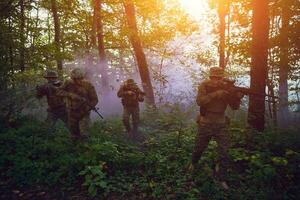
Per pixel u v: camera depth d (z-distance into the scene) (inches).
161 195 218.1
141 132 362.0
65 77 549.6
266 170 228.2
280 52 384.8
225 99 231.5
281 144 281.3
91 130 331.0
